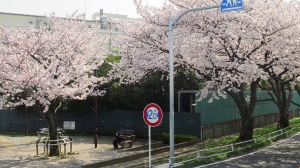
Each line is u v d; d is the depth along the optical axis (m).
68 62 16.98
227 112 26.31
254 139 17.91
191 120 22.45
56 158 16.34
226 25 16.30
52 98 15.76
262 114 32.78
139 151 18.64
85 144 21.38
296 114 42.94
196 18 16.42
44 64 15.82
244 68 15.35
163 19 16.89
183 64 17.39
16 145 21.09
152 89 24.44
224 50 17.81
